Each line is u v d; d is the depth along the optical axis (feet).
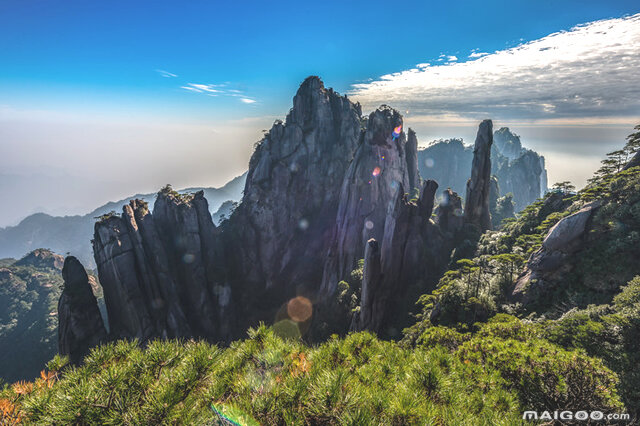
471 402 18.72
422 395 16.40
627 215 124.77
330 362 19.25
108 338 225.97
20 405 13.44
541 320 112.47
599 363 29.91
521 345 35.81
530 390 28.43
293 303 335.67
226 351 17.49
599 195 150.30
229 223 382.01
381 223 327.06
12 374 356.18
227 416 12.48
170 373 13.84
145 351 14.89
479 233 289.53
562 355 31.53
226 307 297.33
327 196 379.76
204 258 305.12
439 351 23.65
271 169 372.99
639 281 86.33
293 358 17.57
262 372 15.74
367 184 329.31
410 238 255.29
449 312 153.69
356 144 398.21
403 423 13.83
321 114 387.96
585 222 131.85
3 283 487.61
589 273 119.34
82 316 216.74
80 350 213.25
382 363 20.40
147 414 11.50
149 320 236.84
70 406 11.75
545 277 134.41
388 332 222.28
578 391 27.14
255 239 355.77
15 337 408.46
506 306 138.21
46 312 437.99
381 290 234.58
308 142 380.78
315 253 362.53
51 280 527.40
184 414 12.10
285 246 362.33
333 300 292.81
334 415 12.51
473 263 190.39
